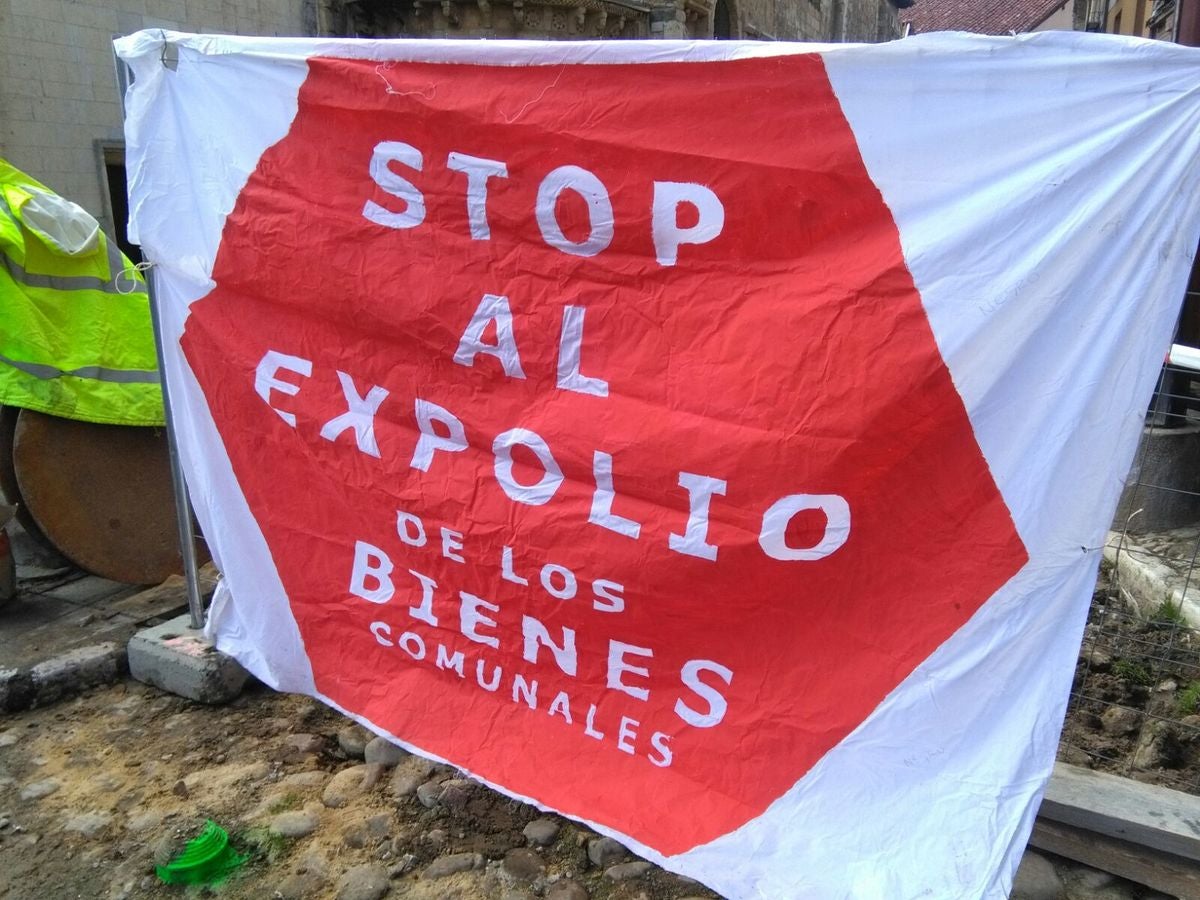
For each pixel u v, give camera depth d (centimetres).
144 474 412
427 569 290
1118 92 188
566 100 241
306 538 312
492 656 284
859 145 212
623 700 262
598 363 251
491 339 264
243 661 333
